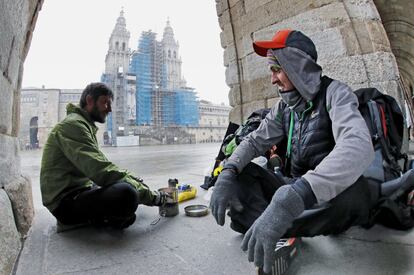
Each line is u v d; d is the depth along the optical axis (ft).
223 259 4.87
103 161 6.14
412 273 4.04
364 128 3.86
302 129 5.17
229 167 5.03
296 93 4.91
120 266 4.73
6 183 6.12
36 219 7.67
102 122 7.24
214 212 4.58
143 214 7.97
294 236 4.36
